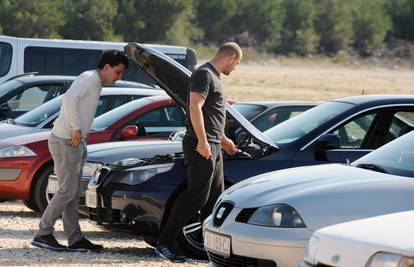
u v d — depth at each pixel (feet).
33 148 87.30
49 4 626.23
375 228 42.70
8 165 86.53
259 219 53.31
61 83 120.57
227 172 67.92
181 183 66.59
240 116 68.54
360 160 61.11
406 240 40.55
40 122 98.73
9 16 612.29
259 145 69.00
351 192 52.24
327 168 58.80
